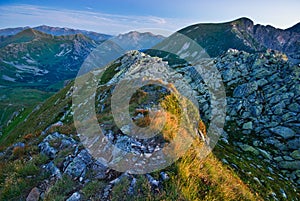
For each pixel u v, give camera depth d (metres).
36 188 10.10
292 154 20.80
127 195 8.27
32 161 12.38
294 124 23.52
